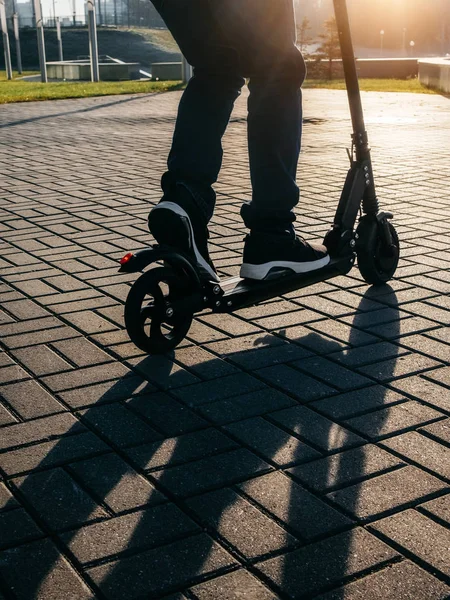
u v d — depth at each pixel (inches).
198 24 98.9
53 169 289.6
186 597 61.5
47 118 504.7
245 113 505.4
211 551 67.1
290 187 109.4
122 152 335.6
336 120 469.1
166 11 100.7
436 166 283.0
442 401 96.1
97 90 826.8
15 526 70.9
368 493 76.0
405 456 83.1
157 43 3048.7
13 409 94.3
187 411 93.7
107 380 102.5
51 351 112.1
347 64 126.2
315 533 69.6
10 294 137.9
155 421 91.2
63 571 64.6
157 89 839.1
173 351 112.1
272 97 104.5
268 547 67.7
